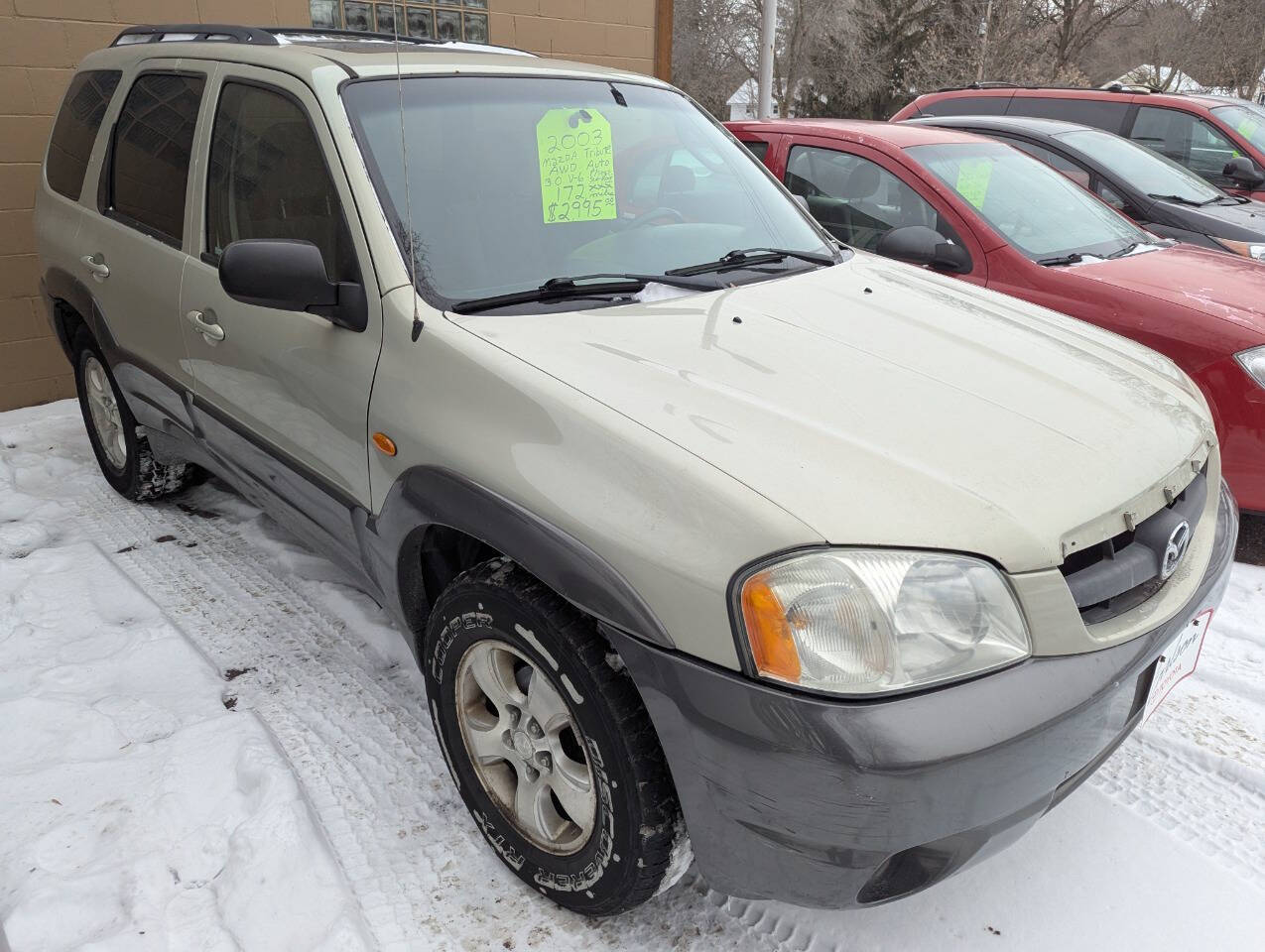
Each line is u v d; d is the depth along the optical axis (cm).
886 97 3136
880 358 213
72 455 462
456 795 241
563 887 201
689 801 169
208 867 216
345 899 207
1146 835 230
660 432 175
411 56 272
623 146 278
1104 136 602
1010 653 159
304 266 217
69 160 382
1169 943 201
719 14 3056
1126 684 172
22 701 267
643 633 165
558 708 191
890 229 457
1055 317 269
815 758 151
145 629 309
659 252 260
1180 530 189
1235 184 695
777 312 234
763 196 307
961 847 163
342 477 238
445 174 243
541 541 177
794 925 206
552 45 702
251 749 248
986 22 2930
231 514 398
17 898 204
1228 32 2895
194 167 293
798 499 161
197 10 547
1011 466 176
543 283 235
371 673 291
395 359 215
